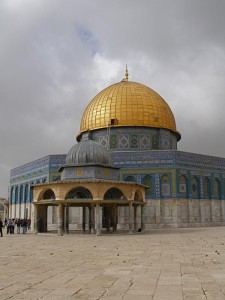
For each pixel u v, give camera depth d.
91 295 7.14
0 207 64.38
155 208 35.38
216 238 21.05
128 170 36.62
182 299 6.76
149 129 40.59
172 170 35.81
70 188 24.91
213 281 8.40
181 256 12.99
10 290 7.61
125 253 14.06
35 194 27.25
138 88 42.41
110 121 40.34
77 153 27.00
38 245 17.84
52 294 7.23
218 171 39.28
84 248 16.14
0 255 13.77
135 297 6.94
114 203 26.39
